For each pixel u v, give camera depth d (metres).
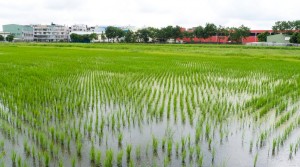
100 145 8.30
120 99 13.36
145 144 8.45
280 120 10.45
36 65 27.06
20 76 19.41
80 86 16.34
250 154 7.95
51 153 7.65
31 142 8.33
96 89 15.63
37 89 14.98
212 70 24.94
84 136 8.89
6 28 156.75
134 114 11.20
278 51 57.16
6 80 17.45
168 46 77.19
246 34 102.69
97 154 7.62
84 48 68.25
